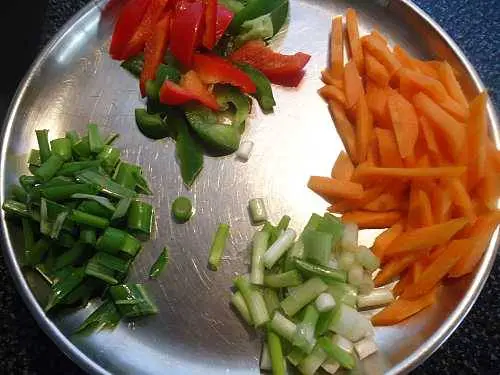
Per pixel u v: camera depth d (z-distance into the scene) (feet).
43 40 1.10
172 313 0.88
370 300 0.87
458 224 0.83
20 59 1.08
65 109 1.01
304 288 0.84
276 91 1.03
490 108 0.98
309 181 0.95
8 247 0.88
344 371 0.84
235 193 0.96
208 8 0.97
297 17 1.09
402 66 0.96
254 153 0.98
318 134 1.00
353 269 0.87
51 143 0.95
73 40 1.05
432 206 0.88
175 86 0.94
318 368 0.84
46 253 0.90
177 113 0.99
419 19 1.07
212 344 0.86
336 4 1.10
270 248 0.87
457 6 1.16
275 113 1.01
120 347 0.85
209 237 0.93
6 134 0.96
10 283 0.92
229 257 0.91
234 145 0.97
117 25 1.01
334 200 0.95
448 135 0.87
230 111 1.01
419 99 0.91
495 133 0.96
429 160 0.91
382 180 0.91
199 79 0.97
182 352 0.85
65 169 0.90
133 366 0.84
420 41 1.07
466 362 0.89
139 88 1.03
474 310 0.92
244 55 1.02
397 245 0.86
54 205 0.86
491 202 0.88
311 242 0.85
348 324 0.84
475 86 1.01
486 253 0.88
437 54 1.06
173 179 0.97
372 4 1.10
